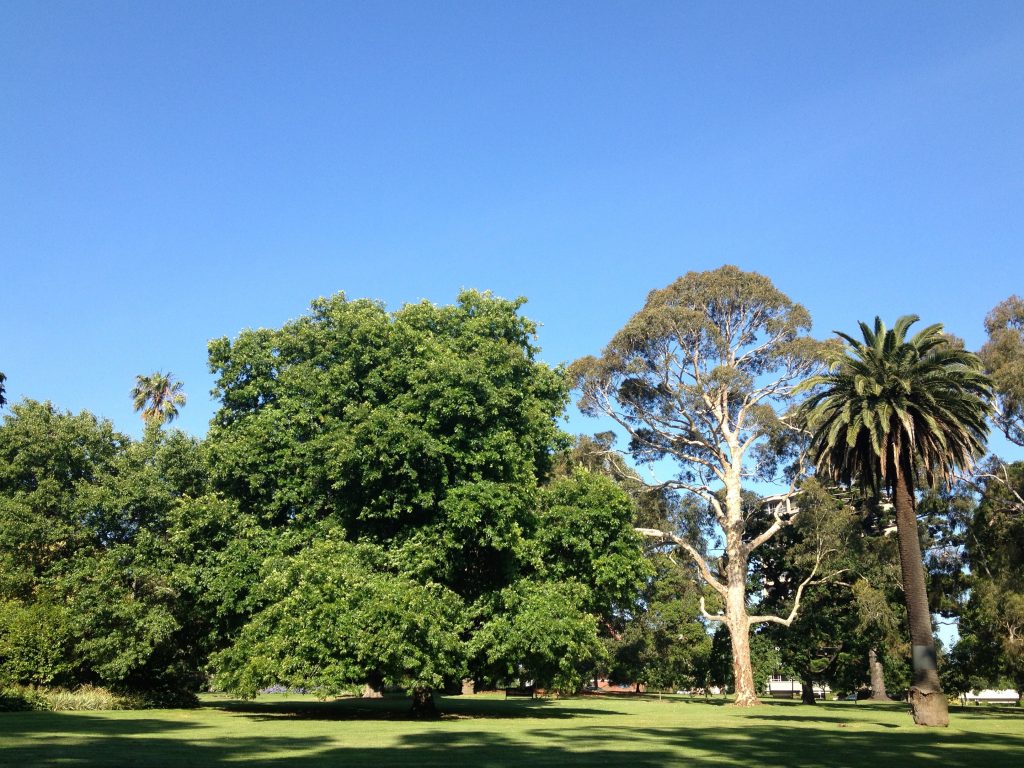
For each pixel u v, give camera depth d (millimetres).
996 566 48781
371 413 30375
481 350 32188
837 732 27656
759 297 53312
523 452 32625
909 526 32625
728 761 16938
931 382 32406
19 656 31125
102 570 32094
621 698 67938
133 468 35719
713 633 76438
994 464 48750
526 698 58750
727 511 55906
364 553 30047
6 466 35562
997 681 59000
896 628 59438
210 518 32312
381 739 20578
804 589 64688
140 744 17719
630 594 36531
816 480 52562
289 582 28703
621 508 36312
